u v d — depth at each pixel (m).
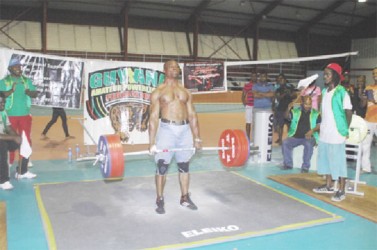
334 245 3.26
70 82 6.10
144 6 16.69
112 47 16.84
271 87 8.13
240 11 18.44
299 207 4.16
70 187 4.78
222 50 19.11
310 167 6.11
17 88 5.07
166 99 3.86
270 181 5.36
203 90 6.80
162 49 17.78
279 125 8.34
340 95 4.33
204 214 3.90
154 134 3.81
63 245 3.11
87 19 16.59
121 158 3.78
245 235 3.37
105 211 3.94
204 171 5.80
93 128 6.34
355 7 19.34
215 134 9.69
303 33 21.06
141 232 3.41
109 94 6.38
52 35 15.95
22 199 4.34
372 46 20.75
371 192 4.82
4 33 14.99
